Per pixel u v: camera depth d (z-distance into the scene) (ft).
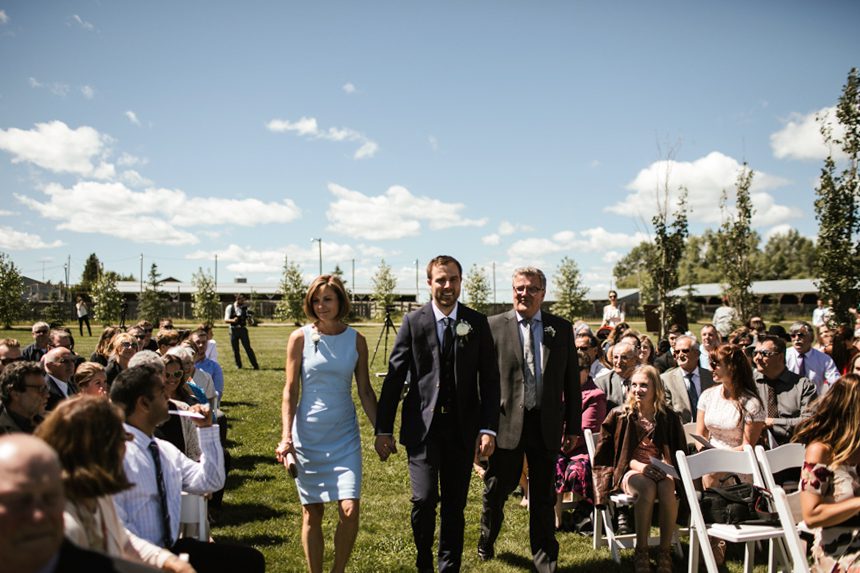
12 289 117.60
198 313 164.04
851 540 12.12
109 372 22.47
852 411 12.23
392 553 17.78
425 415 14.84
